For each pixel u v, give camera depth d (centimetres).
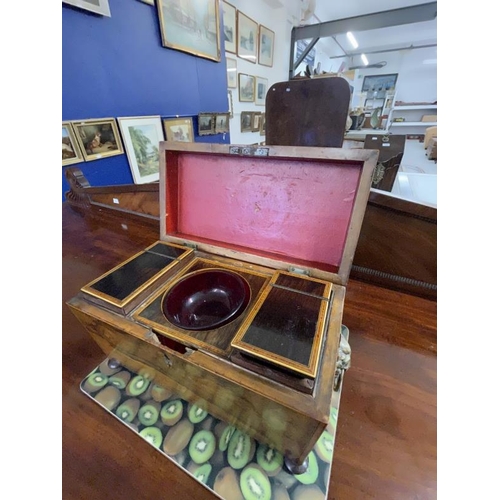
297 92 94
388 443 47
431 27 549
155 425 51
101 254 109
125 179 182
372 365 61
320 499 41
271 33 375
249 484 43
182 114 217
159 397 55
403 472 44
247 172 58
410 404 53
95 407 54
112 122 165
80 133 150
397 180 125
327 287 49
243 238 65
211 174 63
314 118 95
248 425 45
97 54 149
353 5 418
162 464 46
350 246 50
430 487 42
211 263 61
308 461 45
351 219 49
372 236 76
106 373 60
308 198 54
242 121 362
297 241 58
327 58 663
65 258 106
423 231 69
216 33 229
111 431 50
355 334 68
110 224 132
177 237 69
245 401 39
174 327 45
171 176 66
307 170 52
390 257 77
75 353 67
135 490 43
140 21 166
